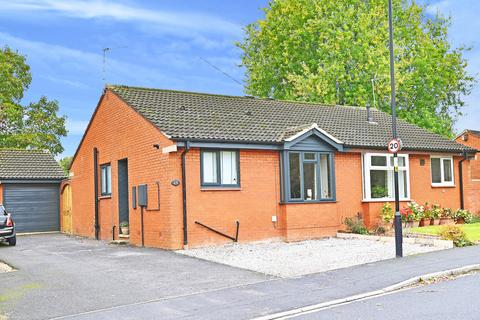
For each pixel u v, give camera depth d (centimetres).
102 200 2188
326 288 1050
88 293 1067
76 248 1836
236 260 1413
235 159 1748
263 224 1777
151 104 1927
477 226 2061
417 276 1110
